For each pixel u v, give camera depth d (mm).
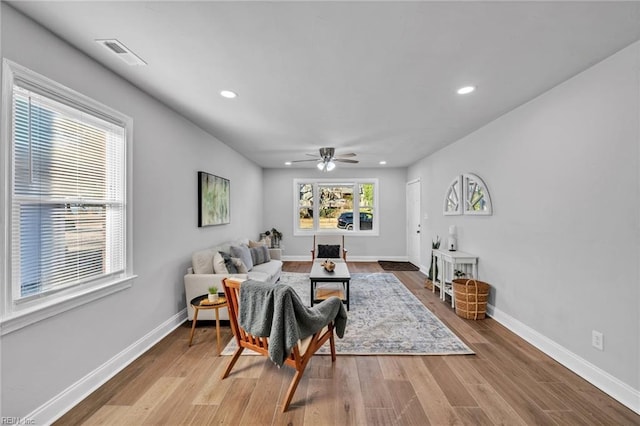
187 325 3090
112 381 2057
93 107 1973
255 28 1625
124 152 2277
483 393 1936
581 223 2162
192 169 3428
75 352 1832
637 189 1779
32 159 1608
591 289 2078
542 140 2551
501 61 1996
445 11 1476
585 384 2043
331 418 1695
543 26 1600
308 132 3814
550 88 2443
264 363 2312
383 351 2506
